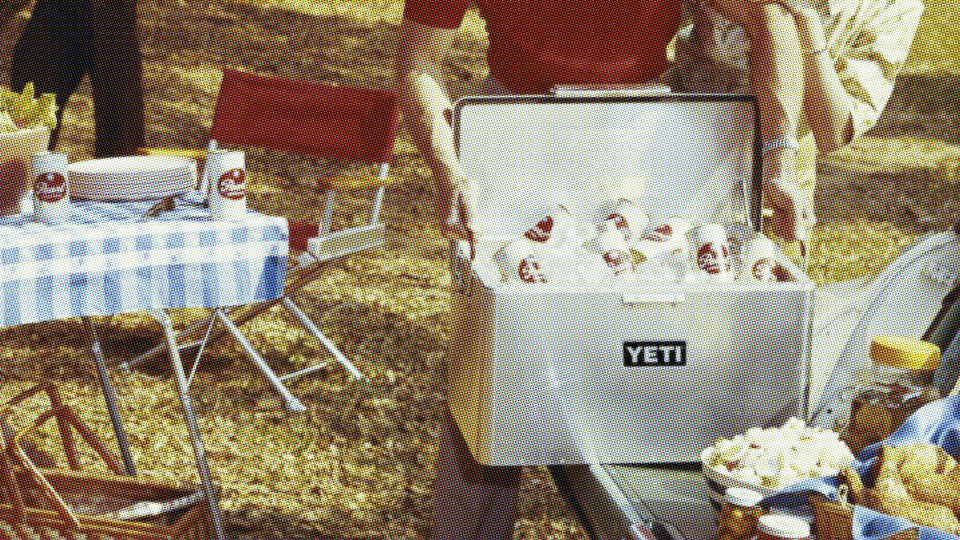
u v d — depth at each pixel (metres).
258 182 8.39
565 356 2.01
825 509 1.56
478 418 2.05
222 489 4.15
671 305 2.01
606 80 2.52
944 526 1.54
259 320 5.77
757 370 2.04
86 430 3.20
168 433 4.55
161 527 2.92
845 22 2.70
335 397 4.96
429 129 2.31
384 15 13.31
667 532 1.79
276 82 5.16
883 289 2.76
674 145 2.32
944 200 8.10
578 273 2.17
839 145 2.46
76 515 2.81
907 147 9.18
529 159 2.32
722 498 1.85
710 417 2.06
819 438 1.90
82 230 2.77
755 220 2.33
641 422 2.05
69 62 6.20
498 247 2.34
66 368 5.10
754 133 2.32
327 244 4.62
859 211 7.89
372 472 4.35
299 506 4.07
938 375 2.35
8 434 3.72
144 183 3.12
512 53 2.56
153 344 5.43
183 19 12.94
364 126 5.08
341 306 6.02
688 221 2.34
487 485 2.75
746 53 2.70
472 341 2.09
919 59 10.99
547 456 2.05
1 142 2.86
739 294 2.01
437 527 2.82
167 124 9.75
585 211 2.35
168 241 2.83
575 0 2.49
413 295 6.24
